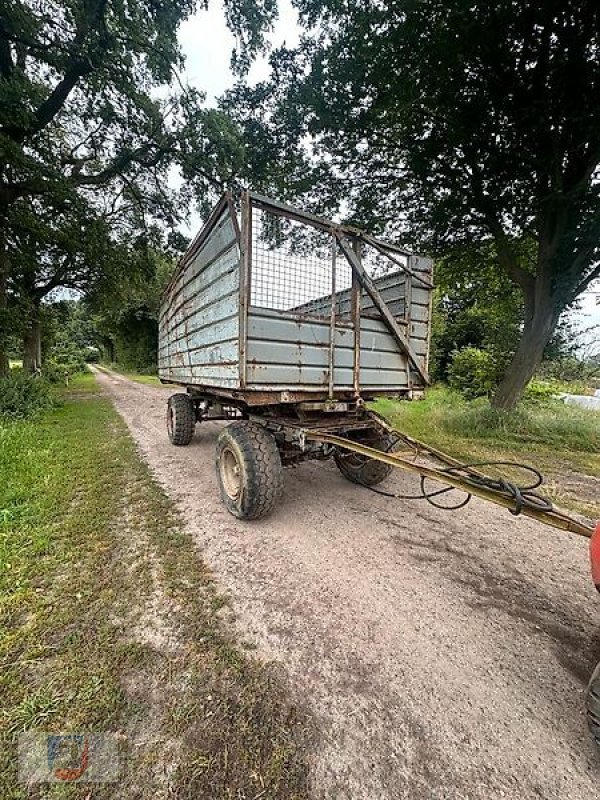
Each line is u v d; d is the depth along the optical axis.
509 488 1.98
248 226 2.65
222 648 1.82
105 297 17.73
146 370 33.66
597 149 6.63
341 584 2.39
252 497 3.07
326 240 3.36
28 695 1.54
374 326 3.51
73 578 2.39
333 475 4.73
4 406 8.56
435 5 6.00
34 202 9.99
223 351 3.11
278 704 1.53
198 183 12.09
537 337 7.87
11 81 7.88
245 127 9.72
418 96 7.11
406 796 1.21
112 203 14.02
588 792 1.23
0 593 2.21
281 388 2.85
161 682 1.62
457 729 1.44
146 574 2.46
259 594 2.27
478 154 7.62
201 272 3.81
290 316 2.89
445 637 1.94
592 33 5.89
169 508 3.57
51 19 8.41
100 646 1.82
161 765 1.28
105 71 9.49
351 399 3.37
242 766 1.29
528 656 1.83
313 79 8.16
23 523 3.07
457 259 9.49
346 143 8.78
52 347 25.67
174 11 9.26
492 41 6.09
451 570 2.59
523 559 2.76
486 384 10.81
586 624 2.07
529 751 1.37
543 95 6.58
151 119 10.72
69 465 4.76
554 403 9.51
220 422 8.57
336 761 1.31
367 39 7.07
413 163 8.29
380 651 1.83
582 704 1.58
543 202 7.25
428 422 7.84
